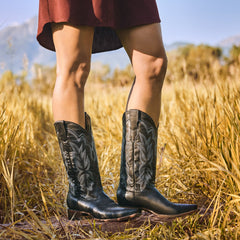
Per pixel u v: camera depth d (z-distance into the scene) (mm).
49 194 1792
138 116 1419
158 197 1430
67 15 1293
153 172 1461
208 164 1844
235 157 1584
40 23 1387
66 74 1391
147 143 1436
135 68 1417
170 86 4008
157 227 1350
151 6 1371
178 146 2152
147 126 1429
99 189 1476
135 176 1437
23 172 2092
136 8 1346
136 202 1438
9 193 1634
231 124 1759
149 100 1423
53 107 1441
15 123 2373
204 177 1850
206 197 1738
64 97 1406
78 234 1300
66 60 1377
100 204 1432
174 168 2000
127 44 1419
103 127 3277
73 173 1453
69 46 1355
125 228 1360
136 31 1376
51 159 2381
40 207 1718
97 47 1707
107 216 1389
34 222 1397
